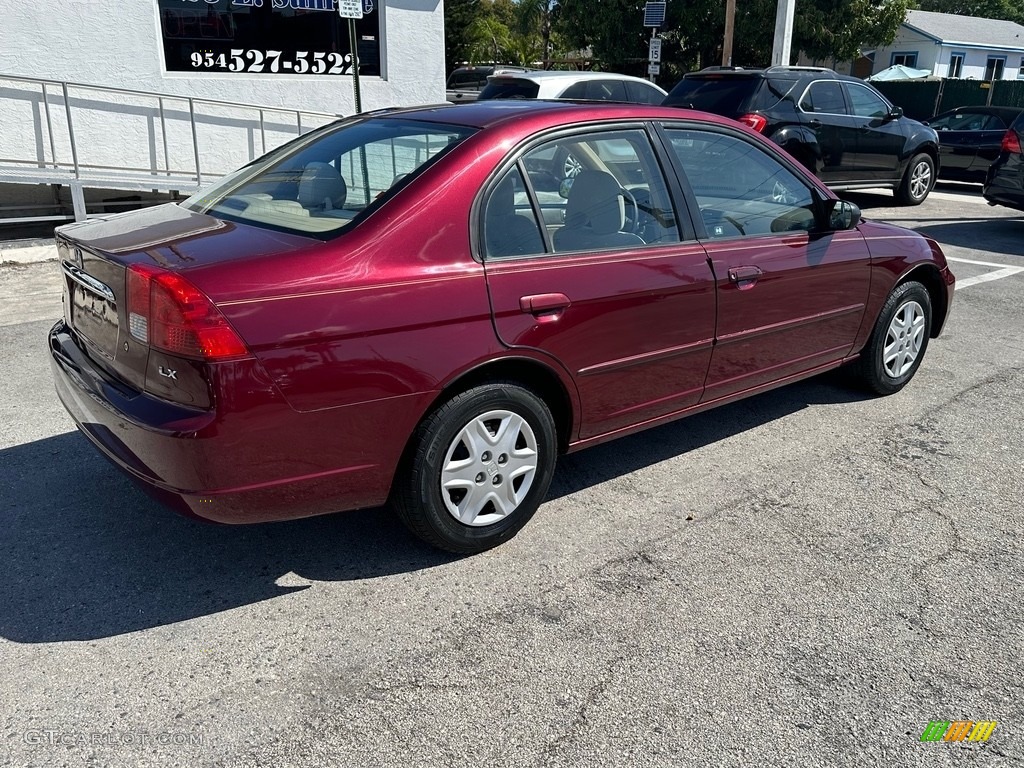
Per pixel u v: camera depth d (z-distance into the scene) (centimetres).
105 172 896
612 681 263
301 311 268
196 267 265
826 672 270
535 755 233
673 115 383
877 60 3569
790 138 1034
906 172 1220
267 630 285
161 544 336
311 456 278
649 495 386
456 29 3553
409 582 314
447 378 296
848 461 423
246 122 993
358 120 383
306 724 243
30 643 275
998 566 331
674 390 380
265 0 972
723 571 325
